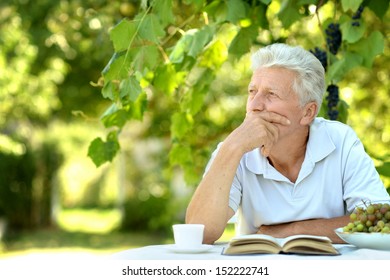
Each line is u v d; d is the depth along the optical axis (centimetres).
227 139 518
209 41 657
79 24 1343
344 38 630
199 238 435
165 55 694
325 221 510
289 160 539
